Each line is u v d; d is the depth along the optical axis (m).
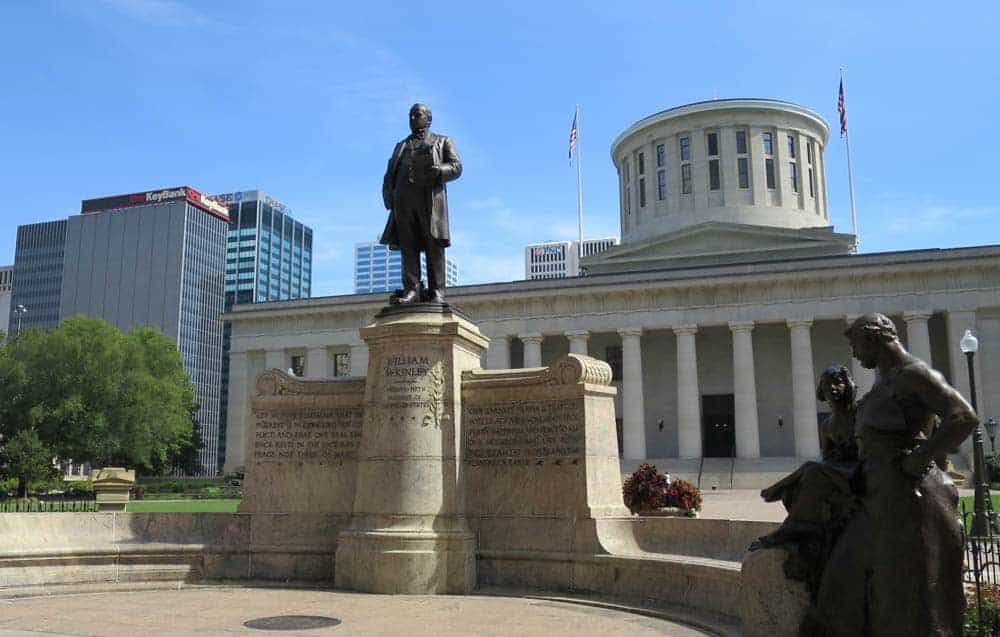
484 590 12.93
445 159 14.62
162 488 74.06
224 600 12.11
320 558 14.14
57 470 72.25
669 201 92.38
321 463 14.62
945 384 6.96
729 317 68.94
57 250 181.00
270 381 15.19
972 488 53.06
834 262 67.62
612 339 76.94
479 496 13.74
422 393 13.52
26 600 12.23
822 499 7.99
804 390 66.50
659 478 24.33
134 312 171.25
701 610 10.95
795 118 92.44
